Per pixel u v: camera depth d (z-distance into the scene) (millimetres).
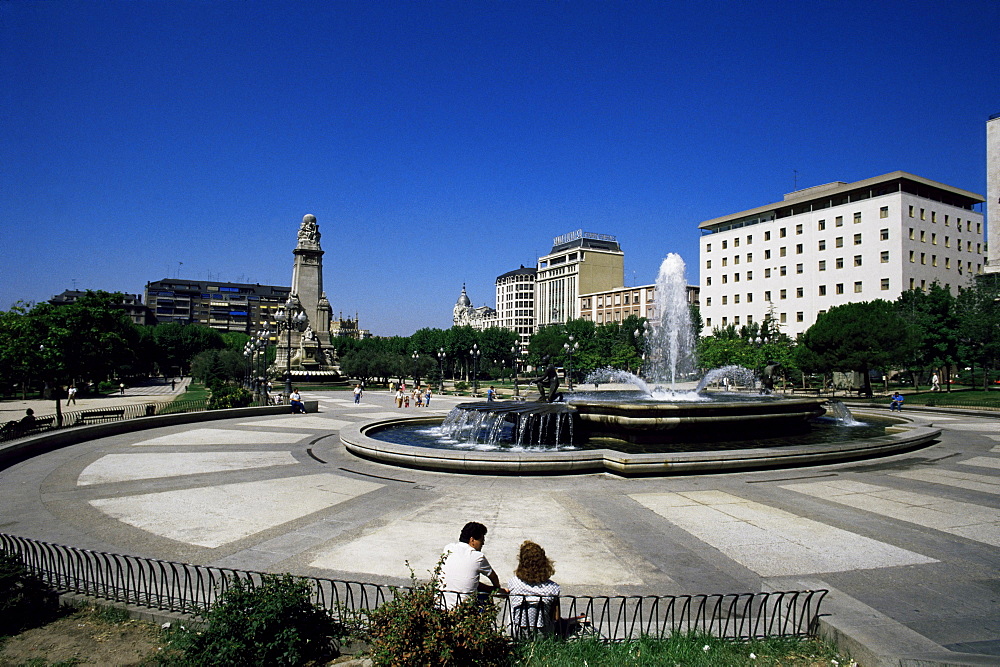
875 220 71500
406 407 40125
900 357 45406
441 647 4727
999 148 62438
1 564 7070
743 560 8484
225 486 13562
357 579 7742
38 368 25906
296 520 10656
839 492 12680
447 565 5910
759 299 85125
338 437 22344
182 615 6711
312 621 5836
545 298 184000
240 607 5648
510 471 14328
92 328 28156
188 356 116438
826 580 7742
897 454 17422
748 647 5695
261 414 31891
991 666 4789
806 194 84375
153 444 20469
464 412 20688
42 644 6270
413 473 14922
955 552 8828
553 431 18453
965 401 38531
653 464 14047
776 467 15055
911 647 5227
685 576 7879
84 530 10133
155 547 9195
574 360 81500
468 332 106312
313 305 95250
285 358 84750
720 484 13461
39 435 19094
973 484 13492
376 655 4918
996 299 50688
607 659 5461
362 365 79312
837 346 47531
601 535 9664
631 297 138500
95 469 15742
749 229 86812
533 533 9766
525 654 5441
